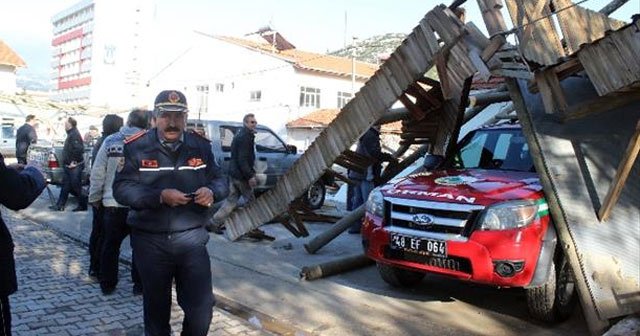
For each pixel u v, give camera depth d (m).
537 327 4.54
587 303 4.19
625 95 4.60
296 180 6.56
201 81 34.53
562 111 4.51
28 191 2.73
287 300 5.17
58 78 67.75
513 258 4.23
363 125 5.83
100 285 5.01
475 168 5.76
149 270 3.24
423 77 5.82
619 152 4.64
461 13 5.43
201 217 3.34
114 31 59.31
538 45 4.49
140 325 4.23
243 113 31.69
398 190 5.05
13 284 2.92
